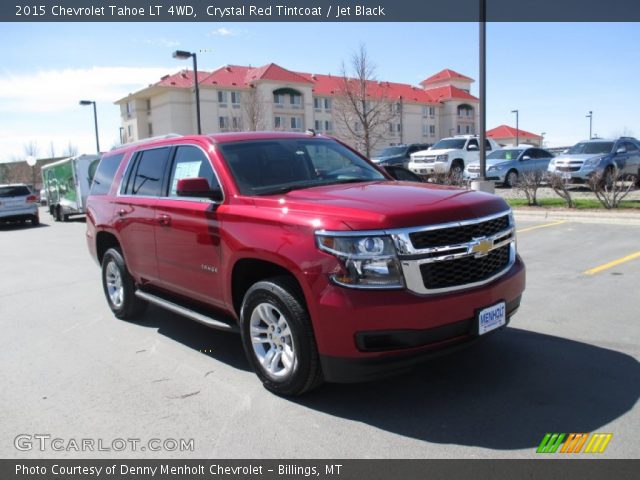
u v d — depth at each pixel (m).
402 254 3.43
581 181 17.38
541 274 7.38
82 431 3.73
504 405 3.76
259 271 4.34
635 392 3.85
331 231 3.52
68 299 7.73
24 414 4.02
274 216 3.92
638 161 17.73
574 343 4.82
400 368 3.53
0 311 7.22
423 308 3.42
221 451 3.38
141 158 5.96
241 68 72.25
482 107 13.52
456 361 4.55
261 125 59.09
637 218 10.80
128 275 6.15
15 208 21.50
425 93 86.75
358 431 3.53
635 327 5.15
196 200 4.80
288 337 3.92
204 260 4.63
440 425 3.54
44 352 5.39
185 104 67.31
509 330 5.24
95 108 33.88
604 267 7.58
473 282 3.68
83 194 21.16
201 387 4.36
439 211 3.62
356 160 5.41
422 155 22.44
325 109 74.69
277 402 4.01
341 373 3.57
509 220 4.11
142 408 4.03
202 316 4.80
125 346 5.46
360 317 3.41
